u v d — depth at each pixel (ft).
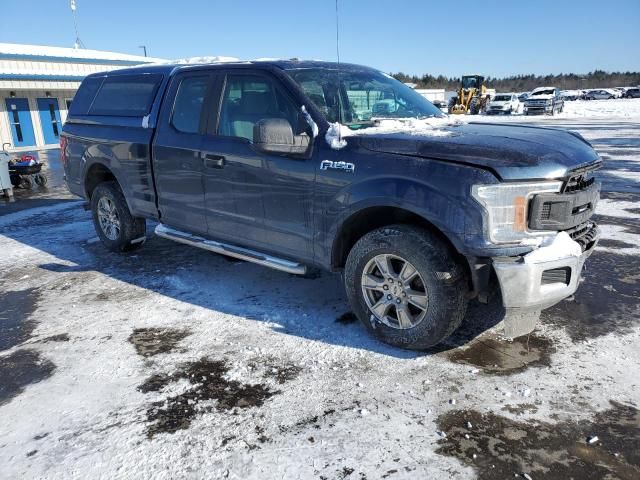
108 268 17.80
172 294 15.19
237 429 8.87
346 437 8.57
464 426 8.77
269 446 8.41
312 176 11.84
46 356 11.70
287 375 10.55
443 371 10.48
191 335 12.50
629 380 9.98
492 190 9.57
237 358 11.30
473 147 10.14
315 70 13.62
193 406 9.58
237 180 13.55
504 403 9.36
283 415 9.22
